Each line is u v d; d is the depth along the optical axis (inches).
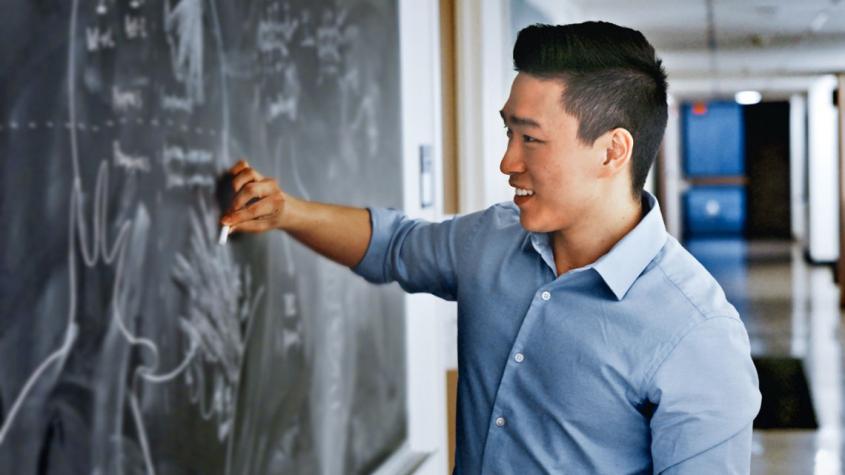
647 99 55.2
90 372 48.4
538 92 53.8
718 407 54.7
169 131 54.9
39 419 45.1
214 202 60.6
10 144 42.8
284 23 71.1
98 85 48.3
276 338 71.1
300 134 74.4
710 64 518.9
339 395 84.0
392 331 98.5
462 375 63.3
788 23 368.2
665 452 55.9
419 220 69.7
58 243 45.8
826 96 569.6
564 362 57.3
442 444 118.9
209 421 60.7
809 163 580.7
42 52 44.4
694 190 821.9
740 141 812.0
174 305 56.0
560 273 59.4
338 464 83.8
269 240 69.8
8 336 43.2
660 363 55.3
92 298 48.3
